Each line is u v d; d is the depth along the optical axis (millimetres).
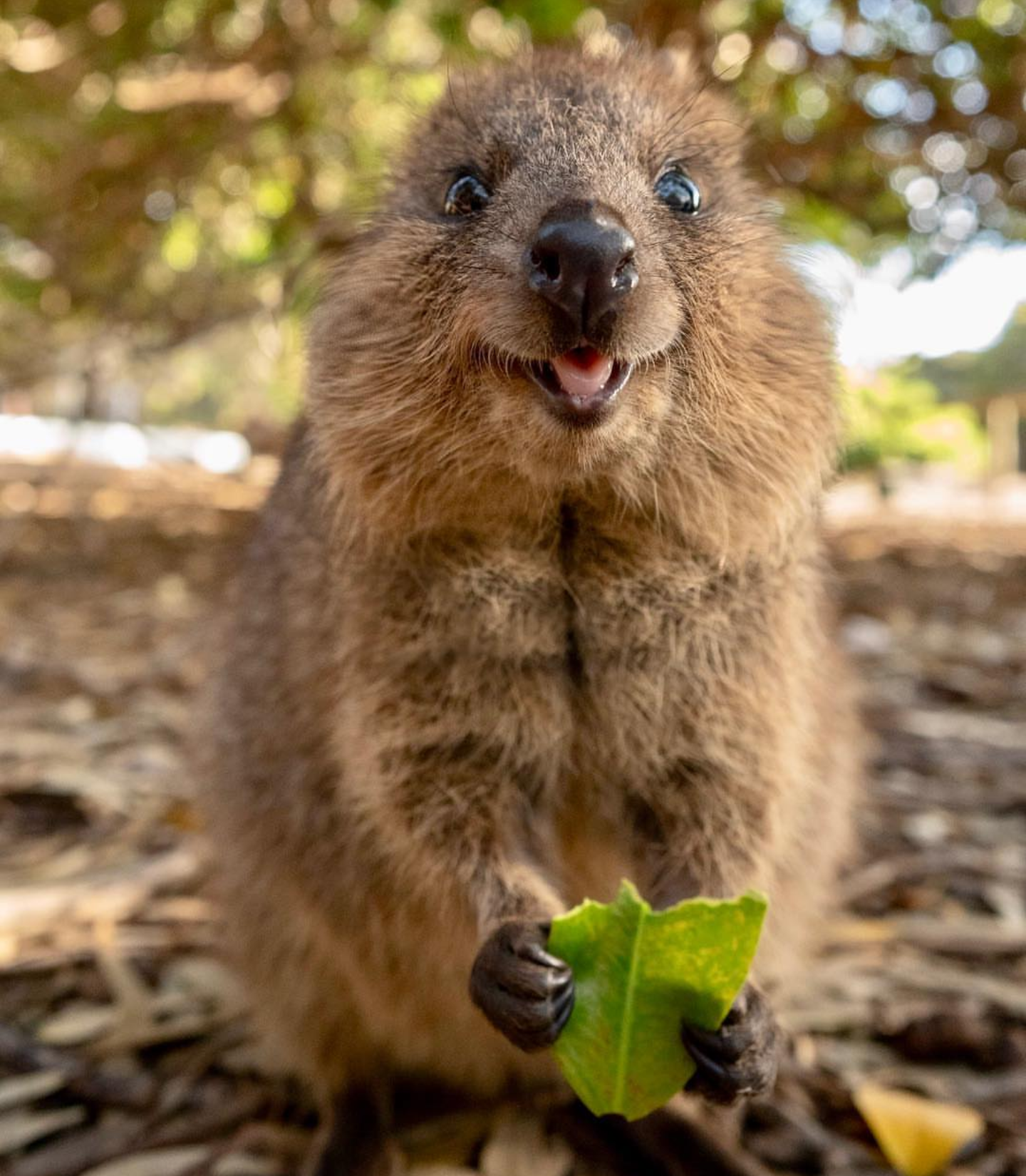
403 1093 312
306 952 305
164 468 2346
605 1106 224
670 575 262
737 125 334
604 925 218
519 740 262
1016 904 412
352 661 268
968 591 1089
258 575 327
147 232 1071
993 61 746
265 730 305
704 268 257
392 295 261
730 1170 265
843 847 357
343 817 283
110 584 1044
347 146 950
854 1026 332
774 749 268
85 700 643
